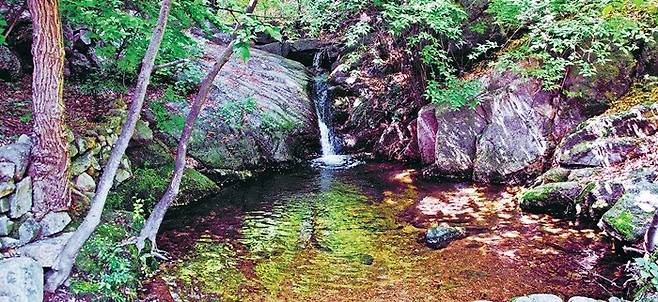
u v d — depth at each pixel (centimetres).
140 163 754
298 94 1158
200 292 493
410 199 790
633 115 719
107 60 835
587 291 483
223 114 955
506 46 932
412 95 1047
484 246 599
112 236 509
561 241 600
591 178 675
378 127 1094
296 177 931
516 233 632
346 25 932
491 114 855
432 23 777
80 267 441
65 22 832
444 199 781
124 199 661
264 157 968
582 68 795
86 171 598
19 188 453
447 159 888
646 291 391
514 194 786
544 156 818
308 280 525
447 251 591
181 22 702
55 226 474
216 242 625
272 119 1022
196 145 886
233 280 521
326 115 1170
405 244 617
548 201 686
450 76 871
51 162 474
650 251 439
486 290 495
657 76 797
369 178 916
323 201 791
